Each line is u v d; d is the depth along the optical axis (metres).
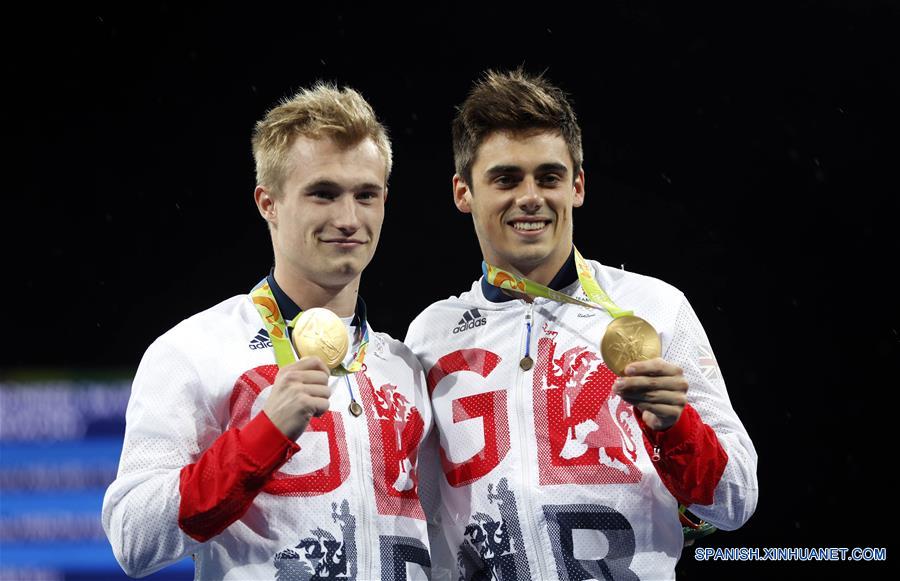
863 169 17.67
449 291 17.47
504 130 7.40
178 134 17.83
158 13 17.84
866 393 17.50
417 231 17.59
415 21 17.92
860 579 17.09
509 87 7.60
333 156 6.94
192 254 17.61
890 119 17.61
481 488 7.40
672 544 7.32
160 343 7.08
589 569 7.14
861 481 17.33
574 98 17.88
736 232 17.78
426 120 17.84
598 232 17.73
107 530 6.77
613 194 17.81
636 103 17.84
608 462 7.22
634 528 7.20
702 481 6.66
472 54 17.91
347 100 7.17
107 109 17.80
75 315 17.28
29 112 17.67
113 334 17.28
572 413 7.34
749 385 17.62
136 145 17.77
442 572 7.72
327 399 6.37
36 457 16.02
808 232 17.72
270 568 6.78
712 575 17.31
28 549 15.23
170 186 17.72
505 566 7.27
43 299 17.31
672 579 7.29
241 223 17.73
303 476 6.89
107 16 17.83
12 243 17.39
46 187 17.58
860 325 17.59
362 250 7.04
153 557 6.55
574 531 7.17
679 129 17.84
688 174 17.83
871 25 17.61
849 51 17.66
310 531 6.82
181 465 6.73
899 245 17.59
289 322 7.23
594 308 7.48
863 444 17.41
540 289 7.57
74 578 15.17
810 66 17.70
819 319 17.67
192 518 6.32
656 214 17.78
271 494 6.85
